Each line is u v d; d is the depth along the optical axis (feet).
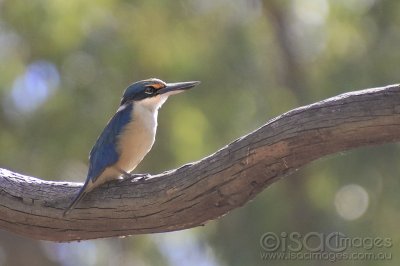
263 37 49.60
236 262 44.91
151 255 49.83
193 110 45.09
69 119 45.52
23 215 25.57
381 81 43.24
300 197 44.91
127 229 24.71
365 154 42.22
